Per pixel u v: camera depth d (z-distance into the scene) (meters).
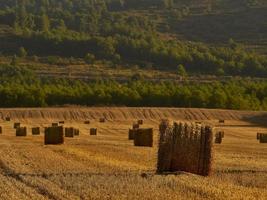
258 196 48.47
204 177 60.34
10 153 88.19
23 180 56.22
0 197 46.59
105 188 50.28
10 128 199.88
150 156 87.75
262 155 102.69
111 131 189.00
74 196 46.72
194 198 45.81
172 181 54.53
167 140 63.22
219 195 47.31
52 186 51.75
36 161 76.69
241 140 158.75
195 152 63.28
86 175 60.28
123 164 74.62
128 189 49.66
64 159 79.75
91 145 111.69
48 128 113.75
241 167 76.06
